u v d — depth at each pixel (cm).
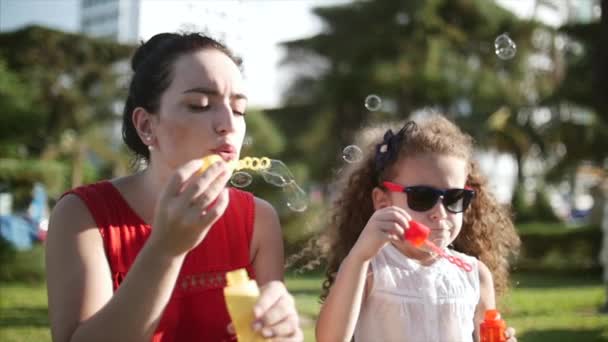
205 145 131
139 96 139
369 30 2095
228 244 150
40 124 1212
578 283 941
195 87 131
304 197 233
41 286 804
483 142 1820
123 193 146
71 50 1753
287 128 2220
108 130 1858
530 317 505
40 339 411
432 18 2012
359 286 156
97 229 139
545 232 1170
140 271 110
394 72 1980
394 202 185
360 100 2108
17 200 982
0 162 981
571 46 1708
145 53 148
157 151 139
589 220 1345
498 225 214
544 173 1662
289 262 255
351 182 209
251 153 1473
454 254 192
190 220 106
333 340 158
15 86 1212
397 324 174
